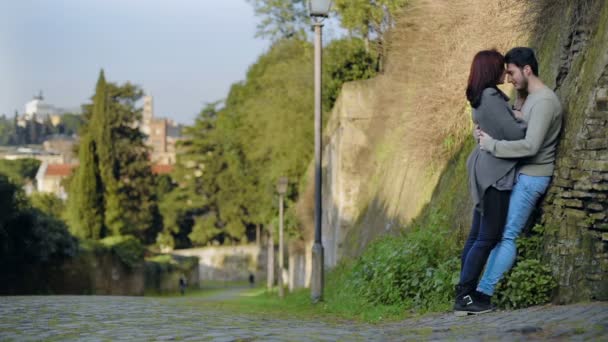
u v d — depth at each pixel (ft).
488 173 22.36
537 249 22.91
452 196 37.35
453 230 34.50
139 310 30.45
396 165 55.88
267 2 91.45
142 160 250.57
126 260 137.90
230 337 18.75
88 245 116.26
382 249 39.50
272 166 110.32
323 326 23.99
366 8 64.39
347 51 82.17
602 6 24.04
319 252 45.11
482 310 22.80
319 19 45.50
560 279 21.94
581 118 21.54
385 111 62.54
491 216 22.44
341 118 70.64
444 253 31.37
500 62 22.77
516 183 22.56
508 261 22.66
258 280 271.49
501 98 22.45
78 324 23.68
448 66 42.98
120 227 208.03
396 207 52.75
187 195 284.00
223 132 199.31
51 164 485.97
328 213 81.61
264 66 140.77
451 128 42.45
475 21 40.63
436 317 24.39
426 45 46.42
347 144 70.28
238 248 275.39
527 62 22.43
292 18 92.12
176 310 31.22
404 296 31.09
